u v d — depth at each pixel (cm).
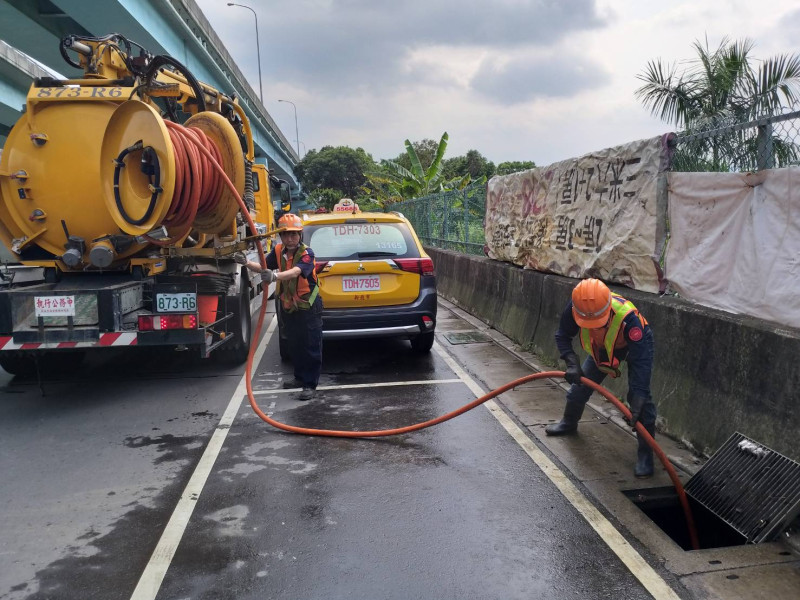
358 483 419
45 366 707
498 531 353
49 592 303
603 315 388
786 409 379
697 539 396
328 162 6431
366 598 294
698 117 931
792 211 391
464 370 708
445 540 344
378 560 326
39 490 415
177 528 362
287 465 451
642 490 400
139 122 545
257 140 3644
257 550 337
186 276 655
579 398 479
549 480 416
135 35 1566
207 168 599
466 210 1242
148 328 573
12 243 605
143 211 548
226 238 734
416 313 700
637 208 564
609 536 345
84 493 410
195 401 607
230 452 477
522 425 521
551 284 748
